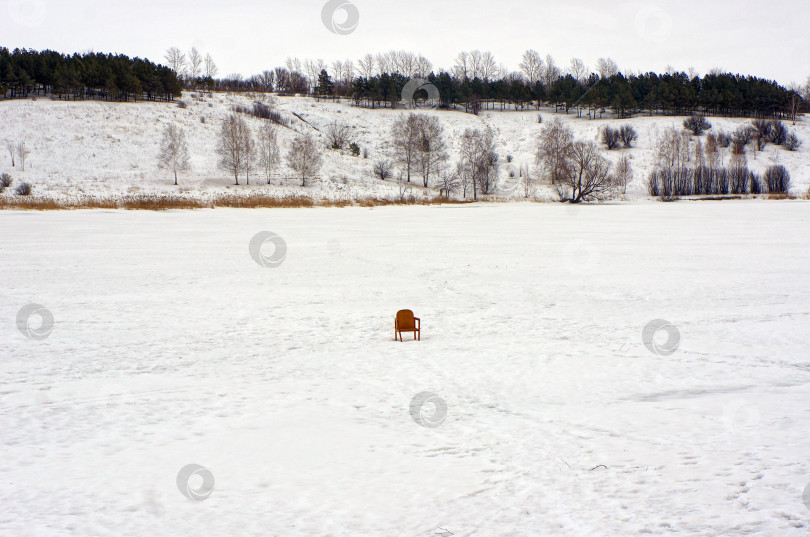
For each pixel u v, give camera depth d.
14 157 82.75
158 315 12.94
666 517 4.55
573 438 6.28
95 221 40.69
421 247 26.42
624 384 8.26
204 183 80.94
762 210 57.16
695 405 7.30
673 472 5.36
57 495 5.14
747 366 9.01
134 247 25.80
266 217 47.66
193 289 16.11
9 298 14.61
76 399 7.70
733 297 14.59
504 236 31.88
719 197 83.81
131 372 8.91
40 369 9.05
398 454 5.94
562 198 79.56
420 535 4.41
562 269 19.66
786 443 5.97
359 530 4.50
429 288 16.33
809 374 8.55
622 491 5.02
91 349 10.20
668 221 43.50
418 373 8.86
